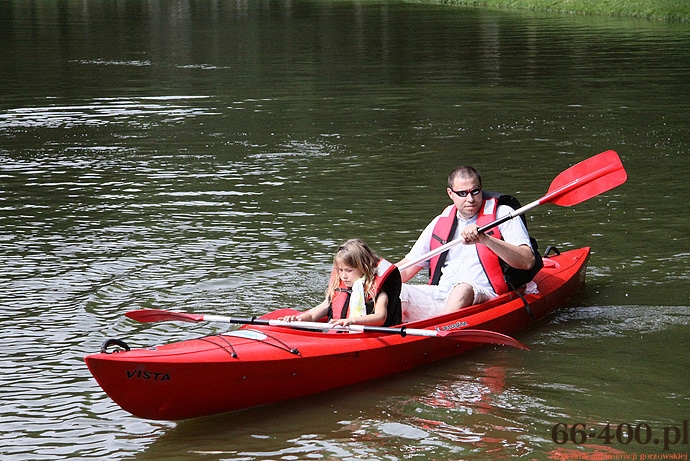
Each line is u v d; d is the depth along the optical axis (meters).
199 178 14.53
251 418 6.77
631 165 15.17
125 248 10.75
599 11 48.19
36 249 10.73
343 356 7.14
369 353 7.29
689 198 12.91
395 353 7.45
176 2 68.19
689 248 10.66
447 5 58.50
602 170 8.78
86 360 6.07
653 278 9.73
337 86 25.06
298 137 18.00
